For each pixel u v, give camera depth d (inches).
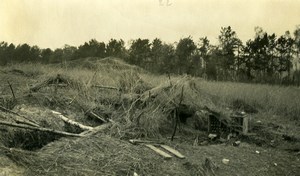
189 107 330.6
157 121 296.8
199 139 300.0
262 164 237.0
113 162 208.7
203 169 213.2
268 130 339.9
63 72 446.6
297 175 220.5
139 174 198.4
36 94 358.9
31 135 247.8
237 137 309.9
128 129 277.6
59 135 259.3
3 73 504.1
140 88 362.0
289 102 457.7
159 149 244.5
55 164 193.9
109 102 351.9
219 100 443.8
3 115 266.2
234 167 225.8
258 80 1019.3
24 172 177.9
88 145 231.8
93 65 490.6
